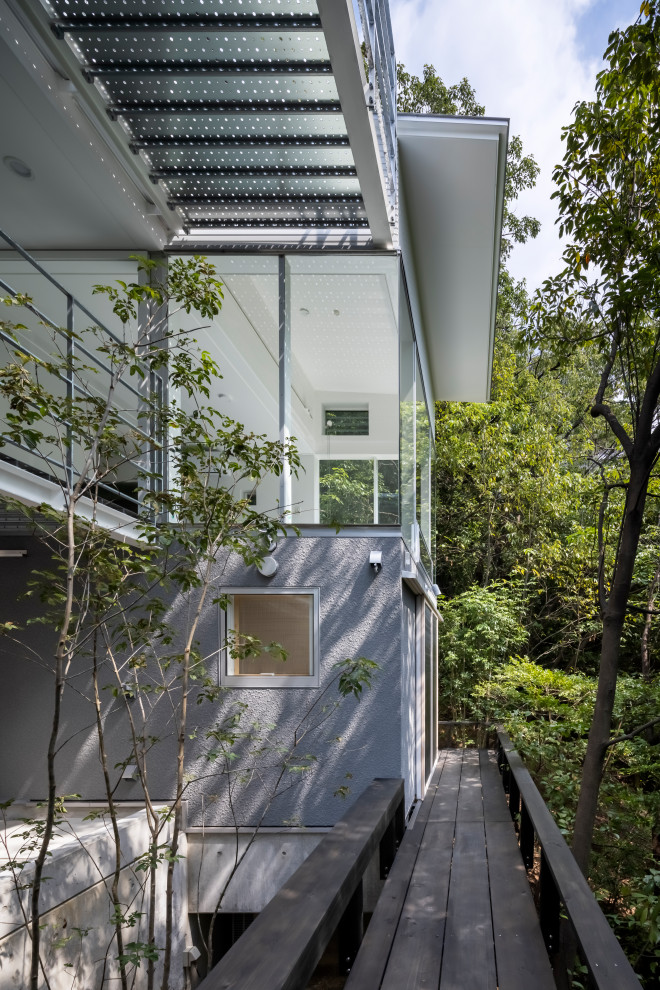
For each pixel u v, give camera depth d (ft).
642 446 21.03
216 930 19.20
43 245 20.24
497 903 12.73
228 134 16.42
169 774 18.53
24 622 18.76
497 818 20.45
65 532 12.88
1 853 14.01
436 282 30.91
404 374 20.99
